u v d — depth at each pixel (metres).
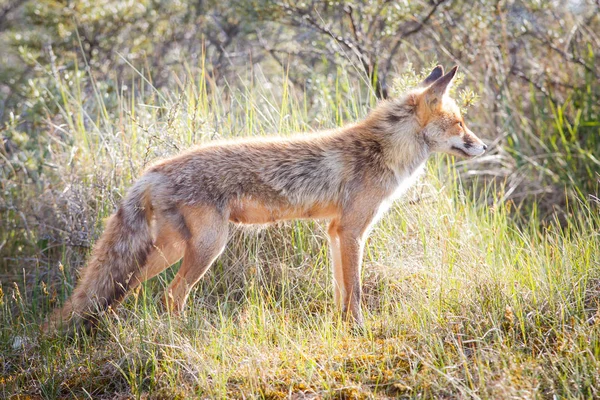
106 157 11.81
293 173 9.28
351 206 9.38
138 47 18.47
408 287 9.85
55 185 11.96
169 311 8.60
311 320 9.15
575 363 7.15
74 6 17.89
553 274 8.97
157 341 8.29
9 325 9.41
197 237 8.88
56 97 14.01
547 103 16.16
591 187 14.27
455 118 9.80
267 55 19.11
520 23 17.27
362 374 7.48
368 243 10.85
